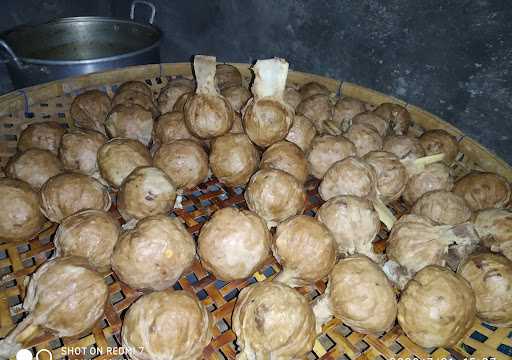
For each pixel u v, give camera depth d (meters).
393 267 0.32
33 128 0.40
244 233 0.30
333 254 0.31
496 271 0.30
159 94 0.50
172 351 0.25
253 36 0.72
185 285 0.31
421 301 0.28
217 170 0.39
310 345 0.27
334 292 0.29
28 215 0.32
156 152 0.39
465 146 0.46
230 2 0.73
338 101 0.50
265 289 0.27
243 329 0.27
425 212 0.36
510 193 0.39
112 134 0.42
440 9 0.49
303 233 0.30
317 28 0.62
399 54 0.55
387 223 0.37
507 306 0.30
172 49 0.89
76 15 0.94
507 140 0.50
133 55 0.55
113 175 0.36
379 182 0.39
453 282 0.28
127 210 0.33
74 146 0.38
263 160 0.39
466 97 0.52
